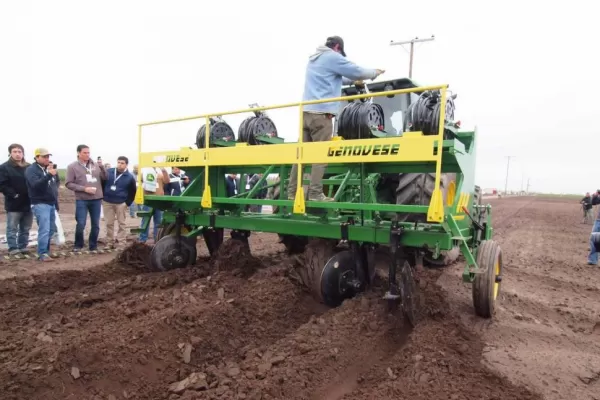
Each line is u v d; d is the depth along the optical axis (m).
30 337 3.42
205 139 5.64
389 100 6.55
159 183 9.30
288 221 4.96
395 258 4.18
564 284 6.88
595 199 17.80
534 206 36.34
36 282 5.46
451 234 4.05
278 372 3.18
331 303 4.76
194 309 4.02
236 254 5.64
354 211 5.09
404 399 2.94
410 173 4.80
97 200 8.37
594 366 3.73
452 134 4.59
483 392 3.09
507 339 4.25
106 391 2.94
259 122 5.77
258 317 4.24
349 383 3.26
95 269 6.13
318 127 4.90
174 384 3.12
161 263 5.93
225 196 6.05
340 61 4.81
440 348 3.71
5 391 2.69
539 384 3.32
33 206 7.48
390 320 4.21
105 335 3.45
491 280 4.55
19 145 7.93
